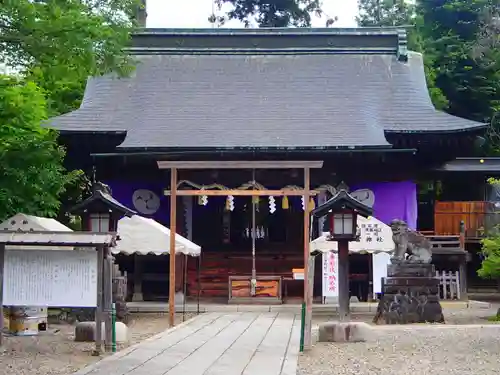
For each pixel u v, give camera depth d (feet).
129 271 85.15
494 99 132.16
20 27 35.45
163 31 104.73
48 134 67.21
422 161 90.58
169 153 83.76
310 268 43.57
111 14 41.11
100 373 34.01
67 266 40.75
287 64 102.53
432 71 128.16
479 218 95.55
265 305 74.95
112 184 88.79
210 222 90.99
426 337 49.49
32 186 58.80
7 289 40.63
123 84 98.58
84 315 59.11
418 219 112.16
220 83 98.99
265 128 88.48
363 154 84.94
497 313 65.36
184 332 52.39
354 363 38.01
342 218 47.88
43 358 39.34
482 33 127.85
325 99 95.20
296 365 37.01
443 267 82.84
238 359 39.04
